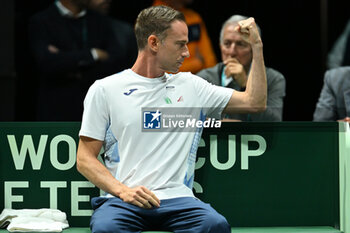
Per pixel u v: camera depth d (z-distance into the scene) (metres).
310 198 7.51
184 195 6.82
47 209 7.22
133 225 6.52
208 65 11.73
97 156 7.12
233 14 11.92
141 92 7.01
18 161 7.33
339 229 7.45
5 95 11.70
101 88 6.98
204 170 7.45
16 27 11.68
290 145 7.50
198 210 6.55
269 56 12.41
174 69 7.04
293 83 12.45
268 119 9.52
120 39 11.57
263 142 7.48
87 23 11.42
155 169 6.83
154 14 6.95
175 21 6.93
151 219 6.63
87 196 7.38
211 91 7.26
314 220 7.51
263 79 7.15
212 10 11.80
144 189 6.59
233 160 7.47
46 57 11.32
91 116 6.93
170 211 6.58
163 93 7.09
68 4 11.30
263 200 7.48
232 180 7.46
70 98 11.41
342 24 12.36
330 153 7.52
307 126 7.51
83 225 7.38
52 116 11.42
